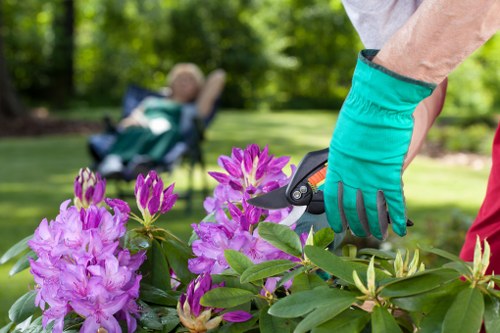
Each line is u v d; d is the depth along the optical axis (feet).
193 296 3.12
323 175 3.61
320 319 2.74
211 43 78.23
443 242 10.78
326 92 88.89
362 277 3.02
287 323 3.13
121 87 77.56
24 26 71.46
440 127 46.21
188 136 20.10
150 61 79.92
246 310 3.28
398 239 9.71
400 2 4.16
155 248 3.62
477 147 35.27
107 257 3.20
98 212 3.38
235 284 3.39
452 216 11.73
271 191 3.58
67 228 3.34
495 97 81.25
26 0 68.69
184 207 20.70
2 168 29.04
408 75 3.34
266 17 85.25
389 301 2.97
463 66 77.97
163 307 3.50
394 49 3.34
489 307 2.85
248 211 3.54
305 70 87.76
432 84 3.33
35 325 3.61
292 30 86.74
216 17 78.38
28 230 17.16
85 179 4.10
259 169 3.77
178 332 3.34
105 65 76.69
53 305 3.25
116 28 78.54
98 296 3.12
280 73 86.38
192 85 21.65
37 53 70.79
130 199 21.40
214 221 3.96
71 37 71.20
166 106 20.79
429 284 2.84
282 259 3.38
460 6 3.07
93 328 3.13
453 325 2.73
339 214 3.54
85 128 47.42
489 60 79.66
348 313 2.91
